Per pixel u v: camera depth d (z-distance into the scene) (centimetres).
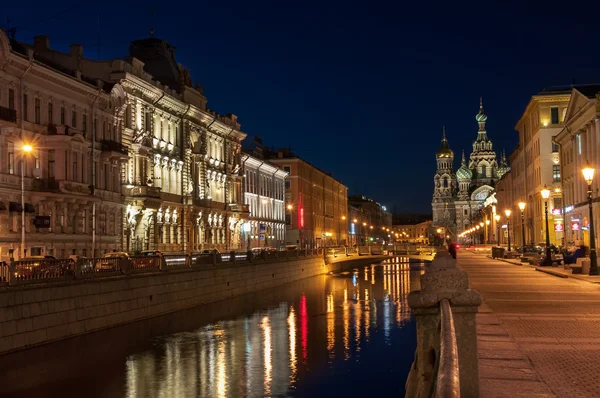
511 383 1070
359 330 3634
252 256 6166
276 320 4088
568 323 1794
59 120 5091
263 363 2769
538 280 3484
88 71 6016
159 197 6594
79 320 3200
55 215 4988
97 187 5566
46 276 2992
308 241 13575
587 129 6612
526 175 10681
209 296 4950
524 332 1631
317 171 14712
